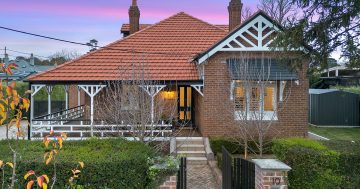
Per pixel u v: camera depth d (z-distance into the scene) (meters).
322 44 9.48
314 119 27.03
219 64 17.38
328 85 37.00
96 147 9.48
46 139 5.11
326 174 8.04
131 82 13.65
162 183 8.36
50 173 7.62
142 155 8.37
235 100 16.00
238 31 17.02
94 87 17.72
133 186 7.96
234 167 9.52
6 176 7.52
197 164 15.38
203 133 17.48
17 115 4.70
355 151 8.28
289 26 9.67
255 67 15.38
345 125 26.33
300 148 8.54
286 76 16.25
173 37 21.34
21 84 31.12
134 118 12.34
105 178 7.83
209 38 21.45
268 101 17.50
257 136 15.27
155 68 18.59
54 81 17.31
